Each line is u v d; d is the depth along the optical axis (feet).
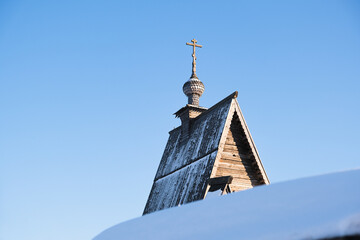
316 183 9.34
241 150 56.44
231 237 8.23
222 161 54.13
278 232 7.79
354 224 7.14
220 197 11.43
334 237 7.21
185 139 70.38
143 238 10.25
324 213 7.74
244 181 54.60
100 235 13.21
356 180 8.64
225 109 58.44
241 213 9.25
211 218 9.68
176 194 58.13
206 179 50.90
